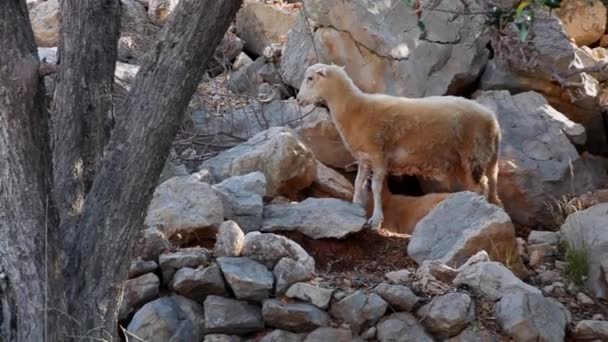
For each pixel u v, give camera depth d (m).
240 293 8.65
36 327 5.97
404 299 8.70
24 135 5.88
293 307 8.61
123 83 12.30
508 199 11.76
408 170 11.12
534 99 12.59
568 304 9.50
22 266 5.97
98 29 7.16
